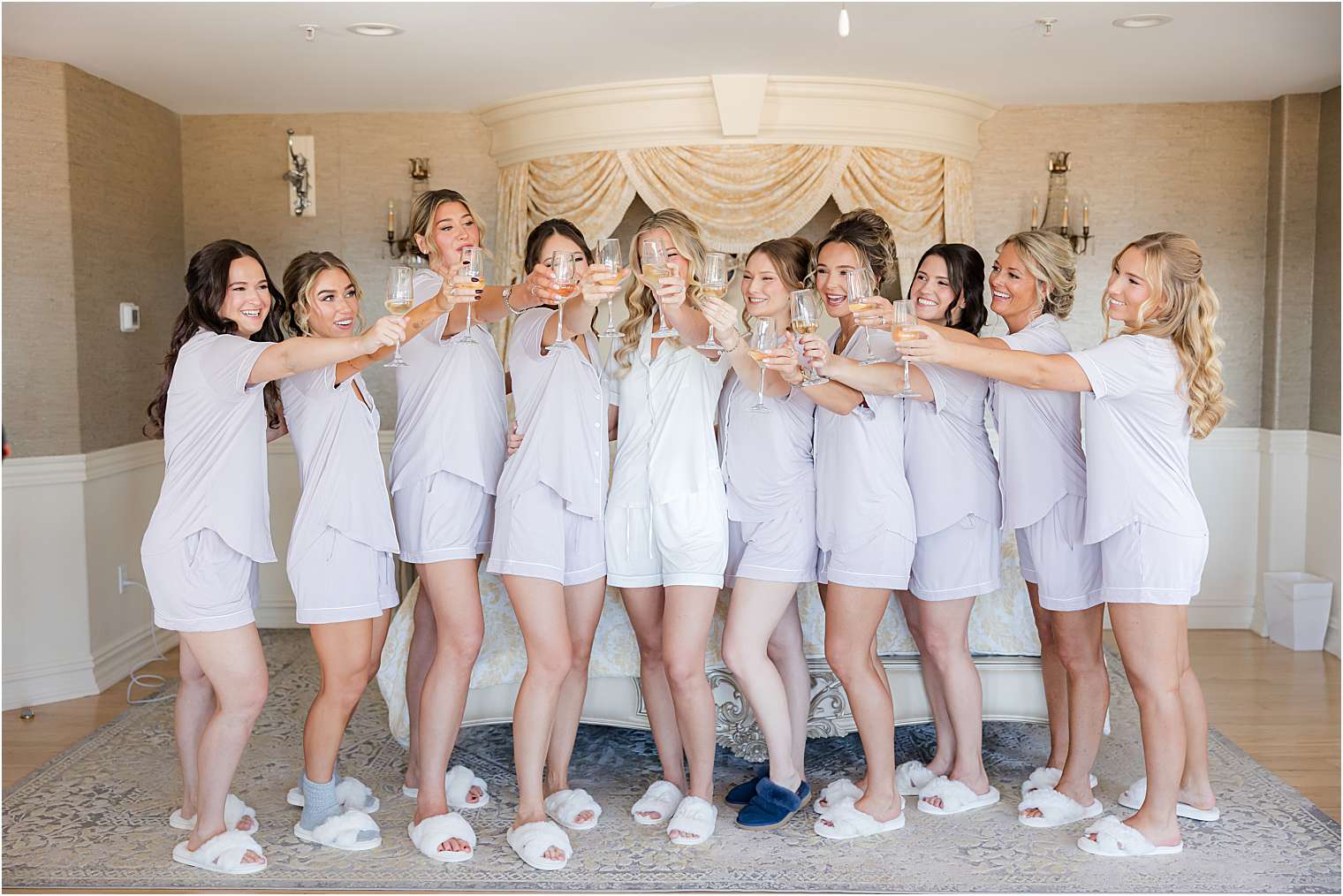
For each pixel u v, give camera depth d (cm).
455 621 302
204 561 276
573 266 276
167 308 530
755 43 424
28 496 433
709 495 299
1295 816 321
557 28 401
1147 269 286
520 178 518
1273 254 525
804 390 288
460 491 301
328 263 301
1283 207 518
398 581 524
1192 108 532
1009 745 385
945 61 453
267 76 469
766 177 494
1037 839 307
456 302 270
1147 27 402
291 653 507
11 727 409
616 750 383
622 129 494
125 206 488
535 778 301
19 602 432
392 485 308
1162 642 289
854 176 498
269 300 293
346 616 291
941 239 521
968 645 355
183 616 277
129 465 485
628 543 307
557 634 298
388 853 301
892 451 302
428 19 388
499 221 532
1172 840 296
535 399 299
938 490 309
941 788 325
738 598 309
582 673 323
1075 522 306
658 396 303
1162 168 535
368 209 549
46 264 436
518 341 304
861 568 300
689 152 494
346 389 293
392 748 384
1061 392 304
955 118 514
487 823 321
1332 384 500
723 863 293
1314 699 433
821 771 361
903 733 403
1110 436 288
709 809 308
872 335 308
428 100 519
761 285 309
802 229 574
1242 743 384
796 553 306
